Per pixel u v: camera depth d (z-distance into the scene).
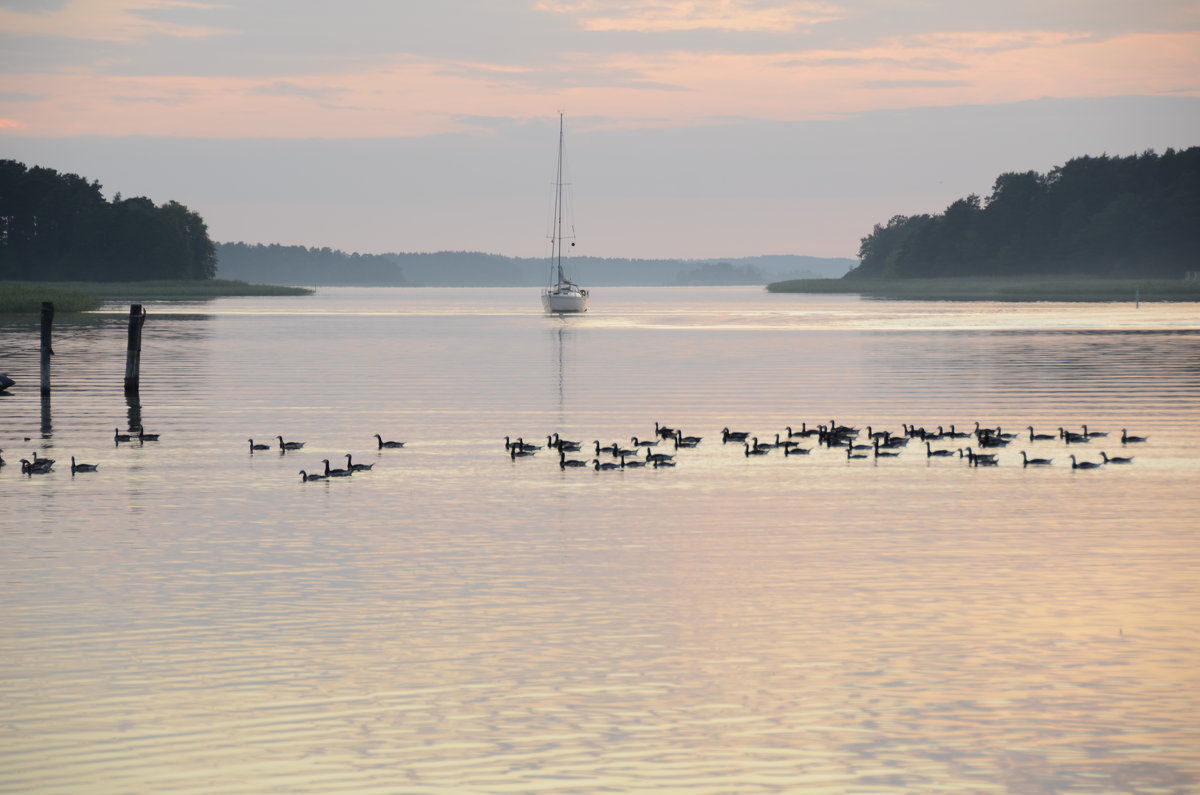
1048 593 31.66
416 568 34.50
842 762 21.66
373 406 75.56
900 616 29.66
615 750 22.12
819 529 39.72
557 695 24.58
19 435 62.69
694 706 24.00
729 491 46.81
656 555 36.03
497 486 48.00
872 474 50.72
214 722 23.30
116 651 27.16
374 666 26.19
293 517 41.84
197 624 29.11
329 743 22.41
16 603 30.86
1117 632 28.28
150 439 60.75
